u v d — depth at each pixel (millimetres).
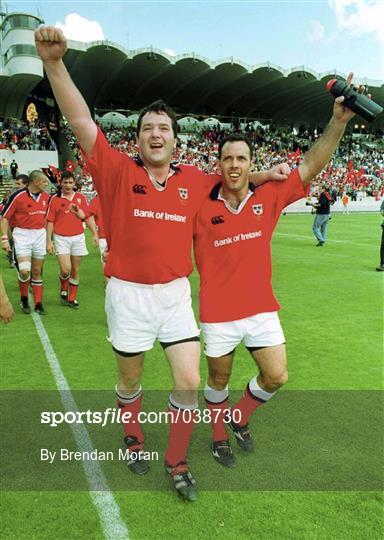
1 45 33156
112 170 2326
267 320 2605
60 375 3879
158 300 2404
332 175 35844
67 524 2184
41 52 2082
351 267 9008
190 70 37438
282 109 49125
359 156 44156
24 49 30344
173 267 2408
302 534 2109
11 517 2230
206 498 2365
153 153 2281
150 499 2365
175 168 2486
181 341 2457
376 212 28844
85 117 2266
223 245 2568
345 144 47094
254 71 38375
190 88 41500
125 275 2410
